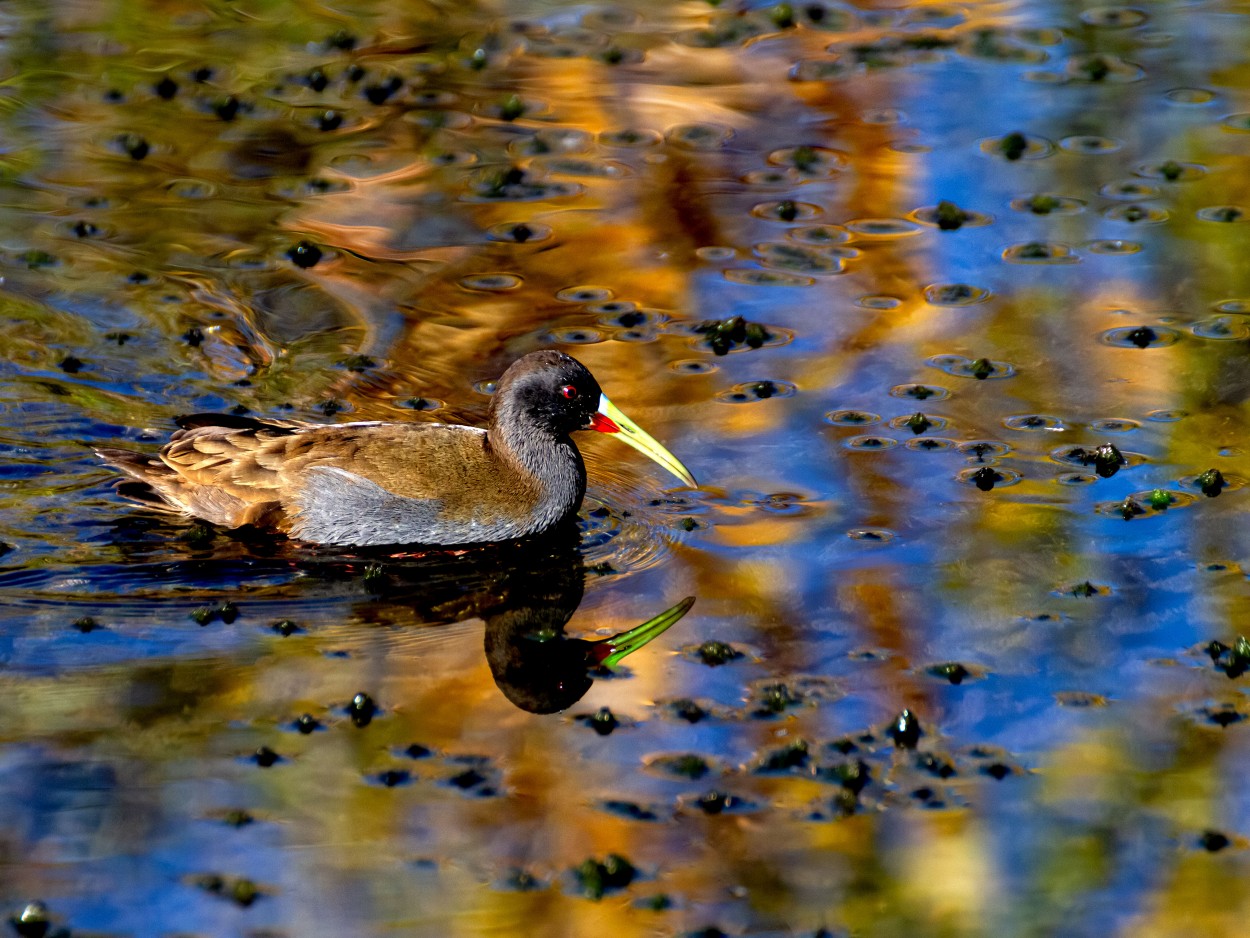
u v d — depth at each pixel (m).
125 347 15.90
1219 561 12.68
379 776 10.23
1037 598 12.26
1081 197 19.27
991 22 24.52
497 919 9.08
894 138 20.84
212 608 12.09
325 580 12.70
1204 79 22.42
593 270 17.77
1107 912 9.21
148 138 20.39
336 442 13.43
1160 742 10.62
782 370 15.86
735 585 12.54
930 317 16.78
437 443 13.55
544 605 12.36
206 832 9.68
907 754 10.52
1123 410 15.08
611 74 22.70
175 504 13.48
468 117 21.33
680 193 19.47
